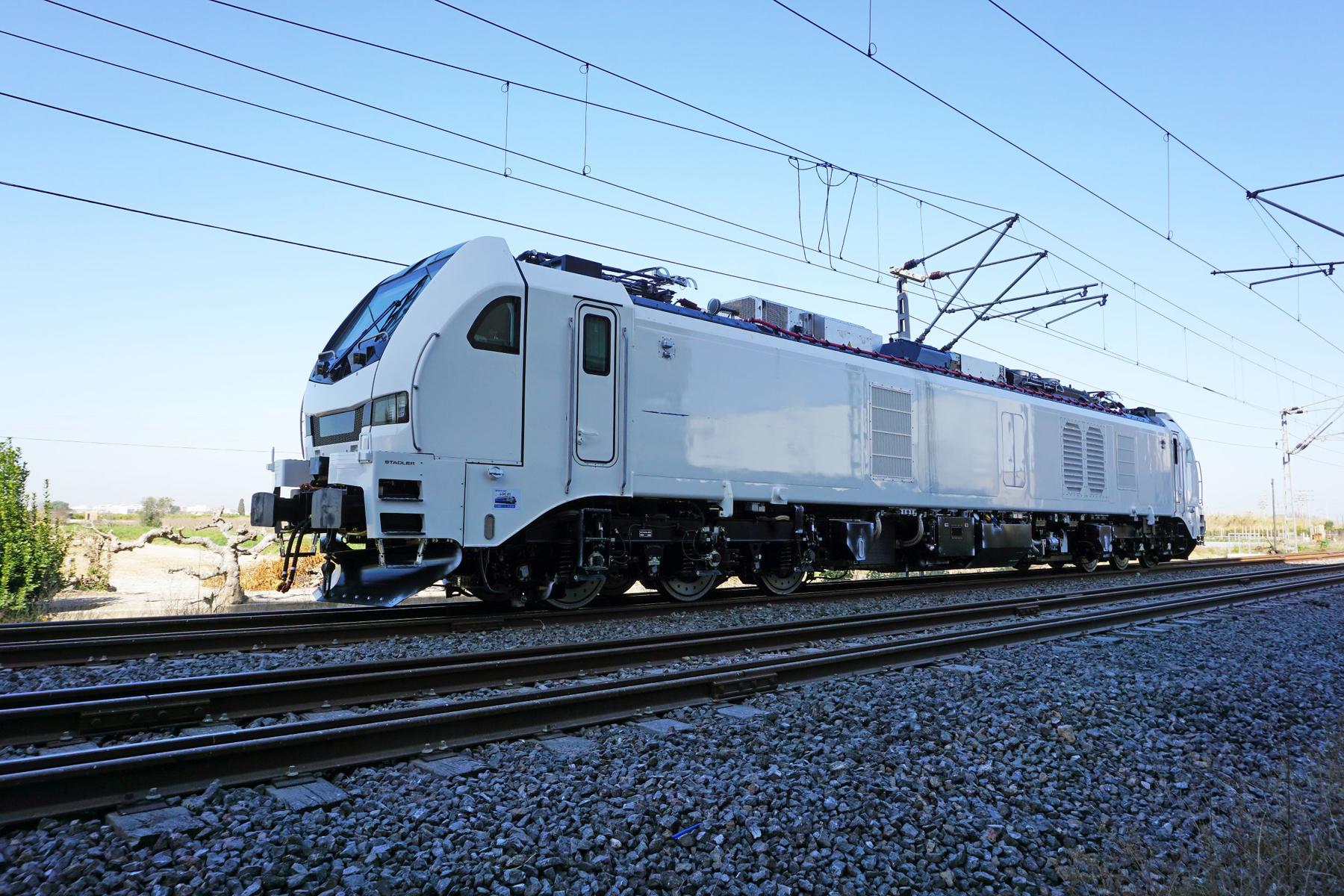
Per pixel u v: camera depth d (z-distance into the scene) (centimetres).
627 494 1009
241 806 377
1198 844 416
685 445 1073
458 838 356
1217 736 595
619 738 506
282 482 930
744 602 1172
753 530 1204
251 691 537
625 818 381
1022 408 1692
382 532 821
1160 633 1008
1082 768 502
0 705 510
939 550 1449
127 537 3094
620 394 1012
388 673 606
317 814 370
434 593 1445
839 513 1342
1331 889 373
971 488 1528
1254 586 1683
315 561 1934
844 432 1290
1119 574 1998
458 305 886
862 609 1186
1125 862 389
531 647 714
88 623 849
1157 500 2202
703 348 1106
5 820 344
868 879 356
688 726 529
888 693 633
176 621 886
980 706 605
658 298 1123
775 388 1192
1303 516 7538
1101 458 1948
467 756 462
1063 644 905
